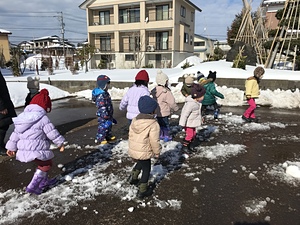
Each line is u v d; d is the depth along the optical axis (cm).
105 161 374
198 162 367
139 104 269
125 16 2606
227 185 298
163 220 235
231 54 1337
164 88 455
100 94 443
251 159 377
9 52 3300
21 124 260
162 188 293
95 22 2747
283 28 1263
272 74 908
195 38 4388
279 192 281
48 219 239
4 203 267
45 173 281
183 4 2559
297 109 747
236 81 899
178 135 503
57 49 4662
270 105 795
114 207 257
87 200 270
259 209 249
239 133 509
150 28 2456
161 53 2509
